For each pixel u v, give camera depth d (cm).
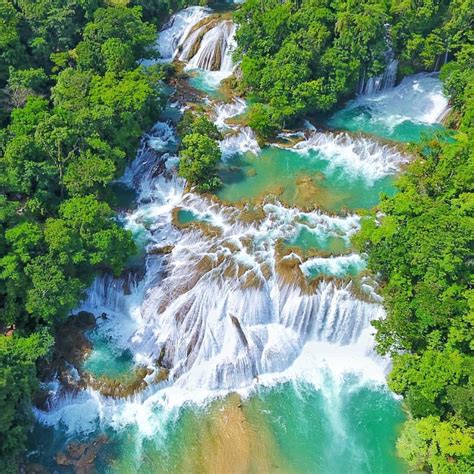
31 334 4641
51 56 7244
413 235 4909
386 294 4872
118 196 6384
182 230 5809
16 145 5309
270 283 5253
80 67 7012
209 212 6031
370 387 4966
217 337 5022
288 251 5503
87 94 6500
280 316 5225
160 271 5425
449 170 5544
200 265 5375
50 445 4472
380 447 4544
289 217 5925
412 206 5162
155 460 4422
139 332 5141
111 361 4931
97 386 4744
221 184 6325
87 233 4972
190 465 4397
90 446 4481
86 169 5488
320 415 4753
